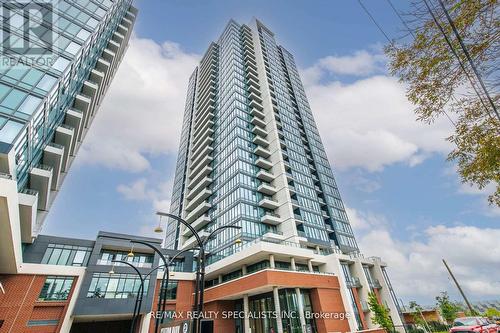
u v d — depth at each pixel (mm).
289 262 31047
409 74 5547
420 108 5715
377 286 36281
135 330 27047
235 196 40969
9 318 21031
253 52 72312
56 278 24703
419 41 5133
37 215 24281
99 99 40688
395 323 33375
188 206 52219
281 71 74062
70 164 32219
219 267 32156
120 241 30438
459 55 4629
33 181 20000
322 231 44094
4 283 22047
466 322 15180
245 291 26016
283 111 60906
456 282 29422
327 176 57844
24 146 16500
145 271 29922
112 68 42375
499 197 6035
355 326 26328
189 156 64125
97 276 26719
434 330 44438
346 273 32438
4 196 12359
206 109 65312
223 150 51281
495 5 4250
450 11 4547
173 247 51719
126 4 48719
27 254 25562
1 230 14555
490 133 5270
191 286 33781
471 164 5824
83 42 23328
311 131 65812
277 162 47594
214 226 42812
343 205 55031
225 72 67500
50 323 22719
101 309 25125
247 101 57719
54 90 18953
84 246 29016
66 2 23656
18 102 15969
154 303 29453
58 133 23750
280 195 43406
